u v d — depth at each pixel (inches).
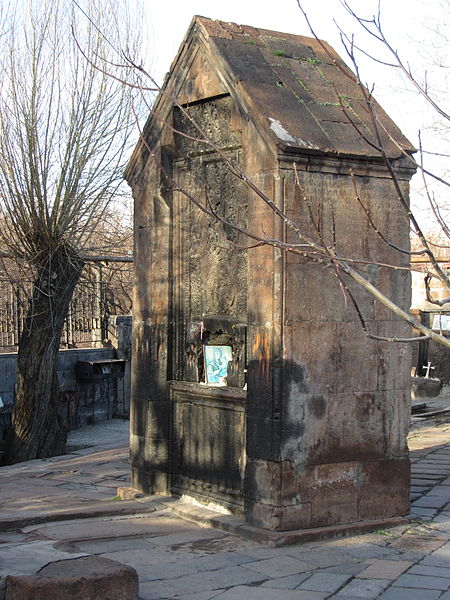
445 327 657.6
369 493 286.8
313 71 306.3
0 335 603.8
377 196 290.5
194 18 309.3
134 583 209.6
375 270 290.0
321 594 219.8
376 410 289.3
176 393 327.6
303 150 271.9
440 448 436.8
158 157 331.3
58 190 533.3
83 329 704.4
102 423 679.1
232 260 307.7
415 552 257.9
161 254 333.4
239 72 290.0
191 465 319.9
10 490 360.2
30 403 530.9
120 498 335.9
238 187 303.1
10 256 541.3
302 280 275.9
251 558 252.7
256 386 278.7
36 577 202.4
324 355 279.6
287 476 271.1
